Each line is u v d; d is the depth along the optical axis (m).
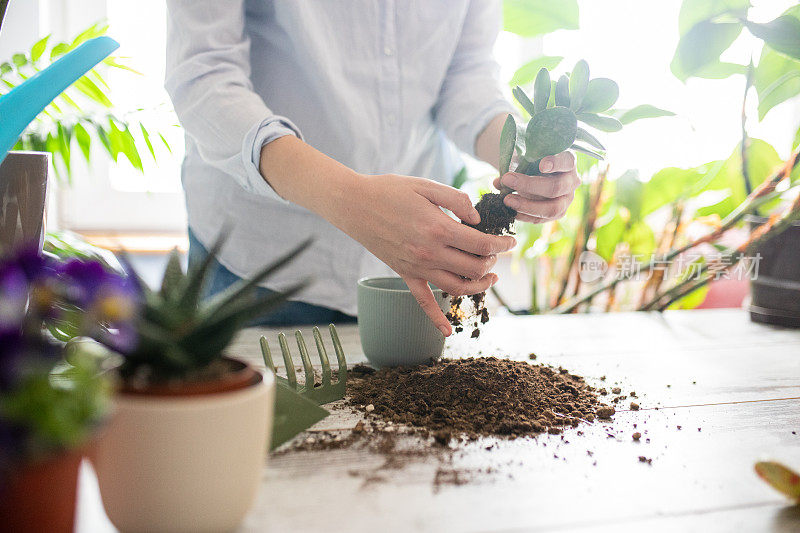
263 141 0.77
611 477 0.52
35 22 1.84
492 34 1.20
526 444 0.58
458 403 0.66
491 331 1.04
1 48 1.83
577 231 1.54
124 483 0.37
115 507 0.38
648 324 1.12
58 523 0.33
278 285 1.12
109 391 0.35
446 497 0.48
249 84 0.91
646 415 0.67
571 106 0.72
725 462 0.56
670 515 0.47
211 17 0.90
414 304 0.76
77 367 0.33
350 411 0.65
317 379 0.75
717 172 1.38
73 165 2.03
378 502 0.47
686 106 1.71
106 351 0.42
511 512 0.46
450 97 1.15
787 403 0.72
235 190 1.10
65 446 0.31
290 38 1.03
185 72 0.87
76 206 2.06
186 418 0.36
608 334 1.04
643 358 0.90
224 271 1.13
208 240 1.14
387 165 1.15
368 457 0.54
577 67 0.71
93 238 1.92
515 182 0.74
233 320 0.38
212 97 0.84
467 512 0.46
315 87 1.06
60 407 0.31
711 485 0.51
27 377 0.31
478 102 1.09
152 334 0.36
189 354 0.38
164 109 1.34
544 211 0.77
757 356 0.92
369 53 1.08
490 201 0.78
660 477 0.53
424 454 0.55
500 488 0.50
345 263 1.14
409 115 1.13
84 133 1.24
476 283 0.71
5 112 0.52
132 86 1.99
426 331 0.77
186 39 0.89
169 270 0.43
